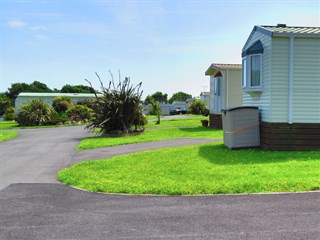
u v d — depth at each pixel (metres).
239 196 6.61
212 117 24.91
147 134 19.98
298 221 5.18
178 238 4.68
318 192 6.72
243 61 14.14
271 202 6.15
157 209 5.96
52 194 7.15
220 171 8.63
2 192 7.39
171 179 8.03
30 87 103.44
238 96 22.78
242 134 12.51
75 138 20.16
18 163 11.32
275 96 11.99
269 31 12.00
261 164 9.42
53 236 4.84
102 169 9.47
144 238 4.71
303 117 11.99
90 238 4.75
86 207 6.18
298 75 11.96
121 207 6.13
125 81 20.25
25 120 34.97
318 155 10.84
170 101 105.06
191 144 14.27
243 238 4.61
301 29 12.66
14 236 4.86
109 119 19.58
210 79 25.59
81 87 102.31
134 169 9.30
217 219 5.37
